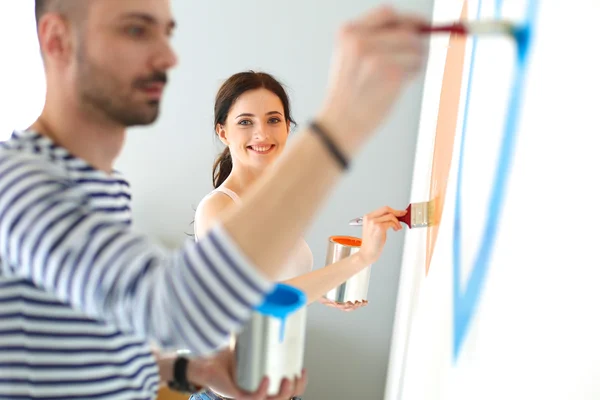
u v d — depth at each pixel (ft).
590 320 1.22
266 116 5.38
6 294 1.92
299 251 5.68
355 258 4.43
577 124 1.35
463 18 3.58
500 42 2.13
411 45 1.53
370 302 8.41
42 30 1.99
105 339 2.12
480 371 2.00
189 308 1.52
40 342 1.98
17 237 1.62
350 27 1.59
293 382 2.43
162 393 6.57
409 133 7.98
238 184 5.51
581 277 1.27
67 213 1.63
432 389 3.13
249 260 1.55
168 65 1.94
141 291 1.55
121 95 1.92
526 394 1.54
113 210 2.23
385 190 8.15
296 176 1.57
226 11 8.01
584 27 1.35
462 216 2.65
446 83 4.03
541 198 1.54
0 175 1.71
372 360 8.58
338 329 8.55
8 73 8.11
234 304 1.53
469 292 2.31
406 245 7.31
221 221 1.58
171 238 8.61
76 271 1.58
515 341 1.66
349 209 8.23
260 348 2.34
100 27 1.86
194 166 8.42
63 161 2.01
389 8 1.59
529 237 1.61
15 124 8.24
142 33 1.89
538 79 1.65
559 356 1.36
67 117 2.07
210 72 8.18
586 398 1.22
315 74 8.05
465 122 2.84
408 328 5.24
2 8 7.95
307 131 1.61
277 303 2.49
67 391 2.04
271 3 7.95
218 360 2.65
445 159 3.56
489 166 2.15
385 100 1.58
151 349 2.64
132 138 8.39
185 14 8.04
